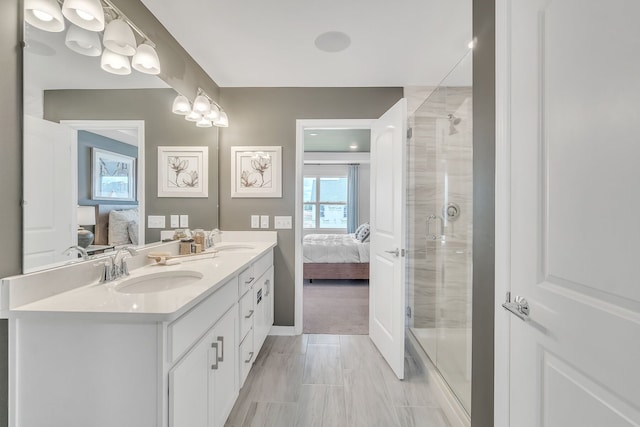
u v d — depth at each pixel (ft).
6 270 3.18
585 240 2.33
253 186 8.82
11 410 3.16
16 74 3.28
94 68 4.37
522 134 3.11
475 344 4.20
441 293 6.65
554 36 2.65
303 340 8.48
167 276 5.05
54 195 3.75
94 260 4.25
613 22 2.08
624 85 2.01
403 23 5.91
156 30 5.83
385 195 7.48
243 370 5.77
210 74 8.06
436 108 7.22
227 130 8.86
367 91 8.78
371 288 8.45
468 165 5.85
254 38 6.44
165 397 3.11
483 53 3.94
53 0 3.50
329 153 21.95
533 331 2.95
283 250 8.82
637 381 1.93
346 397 5.98
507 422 3.39
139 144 5.50
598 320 2.21
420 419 5.40
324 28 6.07
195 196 7.61
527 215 3.04
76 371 3.13
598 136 2.21
